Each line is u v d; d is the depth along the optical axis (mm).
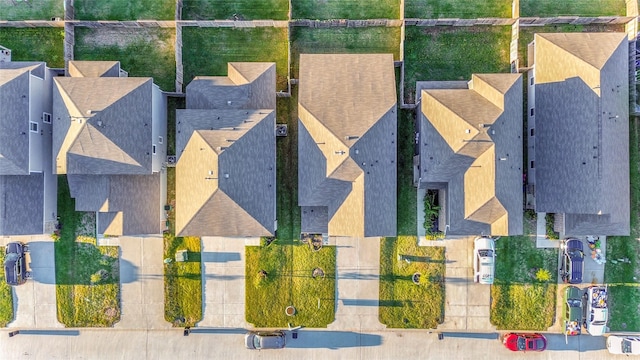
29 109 23594
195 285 26625
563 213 25047
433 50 26562
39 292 26594
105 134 22953
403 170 26484
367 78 24625
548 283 26344
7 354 26734
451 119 23734
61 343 26953
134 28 26547
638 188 26328
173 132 26531
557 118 24547
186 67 26625
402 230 26484
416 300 26531
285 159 26578
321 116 23969
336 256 26516
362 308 26672
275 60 26719
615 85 24062
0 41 26328
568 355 26438
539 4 26484
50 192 25719
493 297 26453
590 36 24625
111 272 26641
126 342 27000
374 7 26688
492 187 23266
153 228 25375
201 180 23406
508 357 26453
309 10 26656
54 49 26531
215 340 26875
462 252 26453
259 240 26641
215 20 26141
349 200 24062
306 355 26750
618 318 26531
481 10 26578
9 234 24094
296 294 26641
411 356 26594
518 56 26594
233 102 24750
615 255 26359
